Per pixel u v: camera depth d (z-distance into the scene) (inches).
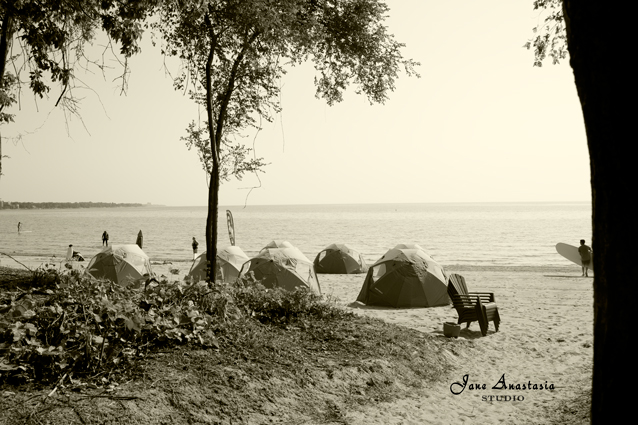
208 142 518.0
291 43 475.5
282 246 741.3
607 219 91.4
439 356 347.3
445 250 1898.4
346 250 1064.8
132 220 6259.8
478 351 386.0
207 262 451.2
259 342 287.9
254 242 2321.6
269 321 339.6
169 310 279.9
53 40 337.4
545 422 242.5
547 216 6599.4
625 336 89.4
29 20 336.5
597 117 91.4
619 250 89.7
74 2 328.5
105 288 316.5
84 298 276.7
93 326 247.3
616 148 88.6
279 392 239.3
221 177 516.4
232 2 413.7
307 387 251.4
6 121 347.6
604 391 93.3
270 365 261.4
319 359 287.0
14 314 239.6
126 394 204.1
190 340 266.4
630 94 86.9
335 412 237.5
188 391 217.9
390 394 269.0
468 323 467.8
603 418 93.3
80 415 184.4
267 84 513.7
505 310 595.5
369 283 629.9
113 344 239.8
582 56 93.4
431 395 280.4
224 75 503.5
